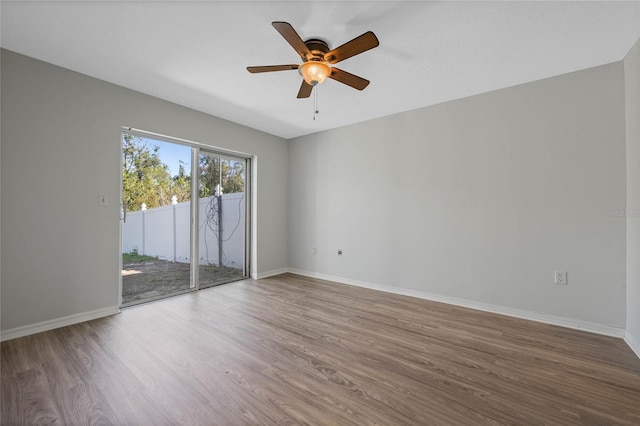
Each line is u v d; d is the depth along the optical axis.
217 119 3.80
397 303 3.23
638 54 2.08
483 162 3.02
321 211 4.46
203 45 2.19
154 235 3.35
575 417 1.44
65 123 2.54
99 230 2.75
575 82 2.55
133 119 2.98
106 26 1.96
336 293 3.63
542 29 1.97
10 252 2.27
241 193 4.40
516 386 1.70
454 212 3.21
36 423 1.38
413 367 1.90
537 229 2.73
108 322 2.62
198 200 3.80
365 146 3.95
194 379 1.74
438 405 1.52
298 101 3.27
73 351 2.07
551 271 2.66
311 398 1.57
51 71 2.46
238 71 2.59
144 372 1.81
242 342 2.24
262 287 3.91
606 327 2.41
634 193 2.18
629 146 2.26
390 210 3.71
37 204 2.39
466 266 3.13
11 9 1.78
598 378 1.78
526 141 2.78
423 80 2.74
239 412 1.46
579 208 2.53
